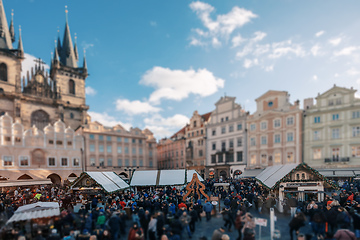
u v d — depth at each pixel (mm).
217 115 60125
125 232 13680
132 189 28047
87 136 55969
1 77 58281
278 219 14969
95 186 21625
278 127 48000
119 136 61625
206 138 61562
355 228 12414
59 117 64375
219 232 11086
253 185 29641
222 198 24922
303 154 44375
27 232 12297
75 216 12969
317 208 14656
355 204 15492
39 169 47375
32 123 60406
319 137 43219
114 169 58844
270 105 50062
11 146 44688
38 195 22531
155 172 27594
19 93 57281
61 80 69188
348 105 40875
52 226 12367
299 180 18969
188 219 13266
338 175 32969
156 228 13047
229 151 55375
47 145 49375
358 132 39531
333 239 11203
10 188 32188
